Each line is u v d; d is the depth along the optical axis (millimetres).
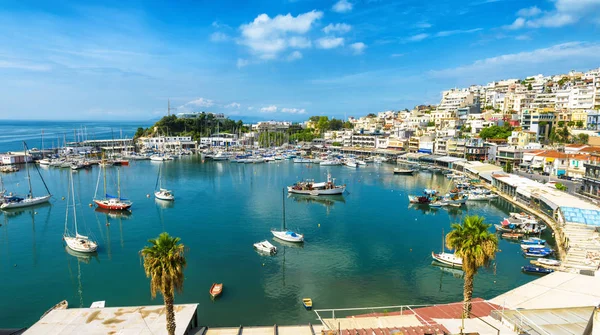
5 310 52094
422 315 45031
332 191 127688
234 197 123188
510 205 113938
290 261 68688
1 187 135500
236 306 52750
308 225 91500
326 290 57781
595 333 23328
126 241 79438
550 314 36344
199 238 81062
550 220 91000
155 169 187125
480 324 35594
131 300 54719
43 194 125688
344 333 34219
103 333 37875
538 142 182500
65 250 74250
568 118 193000
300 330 39312
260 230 86938
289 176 167500
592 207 83500
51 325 39188
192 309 42531
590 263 60125
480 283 59719
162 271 31484
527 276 62000
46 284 59688
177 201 116875
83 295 56156
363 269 65438
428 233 85625
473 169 155000
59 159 198875
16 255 71625
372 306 53031
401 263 68000
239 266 66312
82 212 103375
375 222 94750
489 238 35906
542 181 128750
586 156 129875
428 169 188500
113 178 158000
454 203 111750
